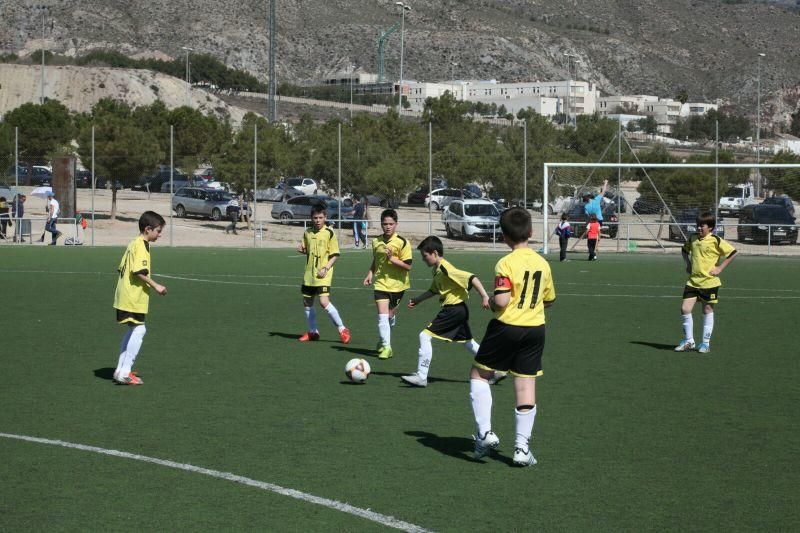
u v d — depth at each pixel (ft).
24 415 35.96
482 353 29.58
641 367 47.01
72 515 25.03
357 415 36.37
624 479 28.50
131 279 41.22
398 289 48.96
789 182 173.78
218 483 27.76
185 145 231.50
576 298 77.87
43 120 226.17
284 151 179.11
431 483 27.94
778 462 30.35
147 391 40.45
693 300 51.52
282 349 51.57
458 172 183.01
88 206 196.85
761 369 46.55
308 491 27.07
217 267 105.09
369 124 231.91
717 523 24.82
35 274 94.22
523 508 25.84
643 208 168.55
